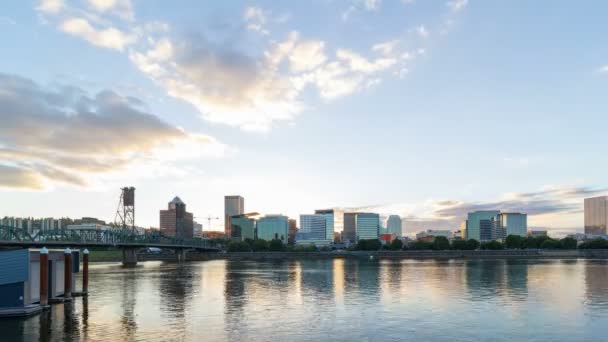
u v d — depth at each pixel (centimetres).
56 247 18875
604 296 8400
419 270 16338
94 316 6303
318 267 19675
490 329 5538
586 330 5472
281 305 7469
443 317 6309
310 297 8512
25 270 6350
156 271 17175
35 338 5031
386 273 14888
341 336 5181
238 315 6506
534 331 5428
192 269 18600
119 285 11038
